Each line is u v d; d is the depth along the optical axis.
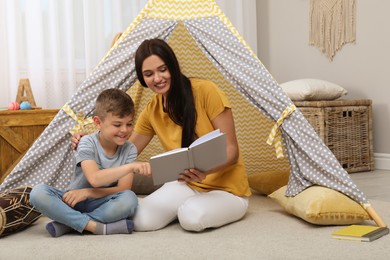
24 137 2.67
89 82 2.04
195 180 1.69
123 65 2.05
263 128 2.40
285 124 1.96
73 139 1.91
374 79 3.36
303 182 1.94
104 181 1.70
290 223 1.87
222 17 2.05
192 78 1.96
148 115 2.01
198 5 2.08
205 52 2.06
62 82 3.28
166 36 2.08
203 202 1.76
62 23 3.25
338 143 3.25
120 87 2.06
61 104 3.25
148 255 1.48
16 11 3.10
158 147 2.46
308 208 1.78
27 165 2.01
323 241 1.62
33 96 3.10
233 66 2.01
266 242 1.61
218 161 1.64
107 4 3.38
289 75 3.92
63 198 1.72
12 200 1.81
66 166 2.05
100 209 1.75
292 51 3.88
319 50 3.67
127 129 1.73
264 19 4.07
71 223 1.70
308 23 3.73
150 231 1.79
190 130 1.86
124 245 1.59
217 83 2.33
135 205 1.76
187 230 1.77
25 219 1.84
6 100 3.11
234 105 2.37
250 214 2.05
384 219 1.94
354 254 1.47
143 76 1.83
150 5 2.08
